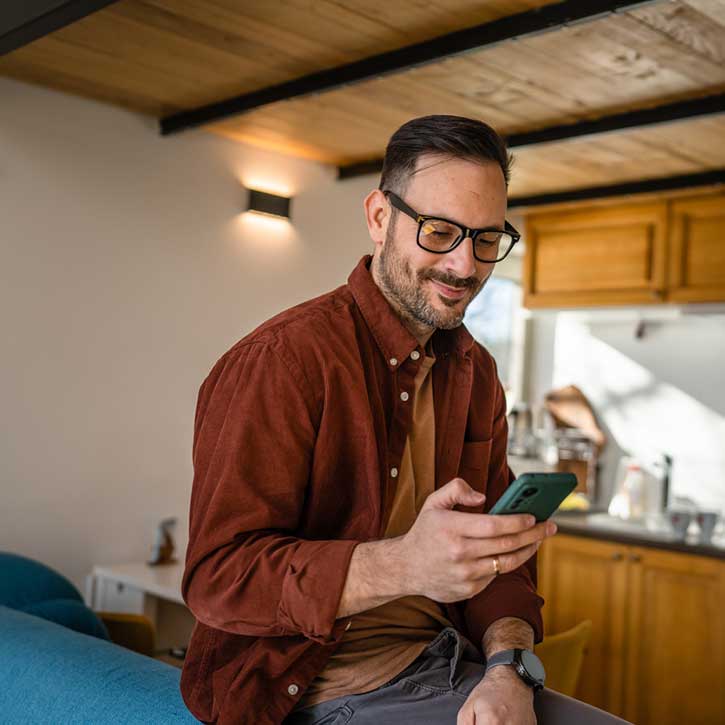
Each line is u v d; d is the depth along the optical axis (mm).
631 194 4387
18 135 3406
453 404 1537
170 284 3871
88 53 3051
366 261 1507
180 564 3777
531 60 2840
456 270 1354
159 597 3727
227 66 3086
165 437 3881
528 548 1162
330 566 1195
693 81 2971
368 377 1414
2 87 3355
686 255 4438
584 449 5105
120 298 3715
